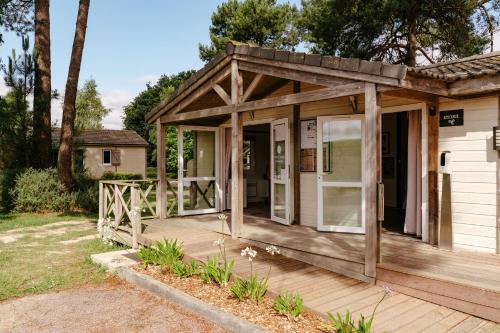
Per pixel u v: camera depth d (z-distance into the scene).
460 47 12.70
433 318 3.29
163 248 5.09
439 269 3.89
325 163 6.21
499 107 4.53
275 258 5.04
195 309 3.74
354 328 2.89
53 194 10.88
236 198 5.93
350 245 5.09
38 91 11.74
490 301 3.26
